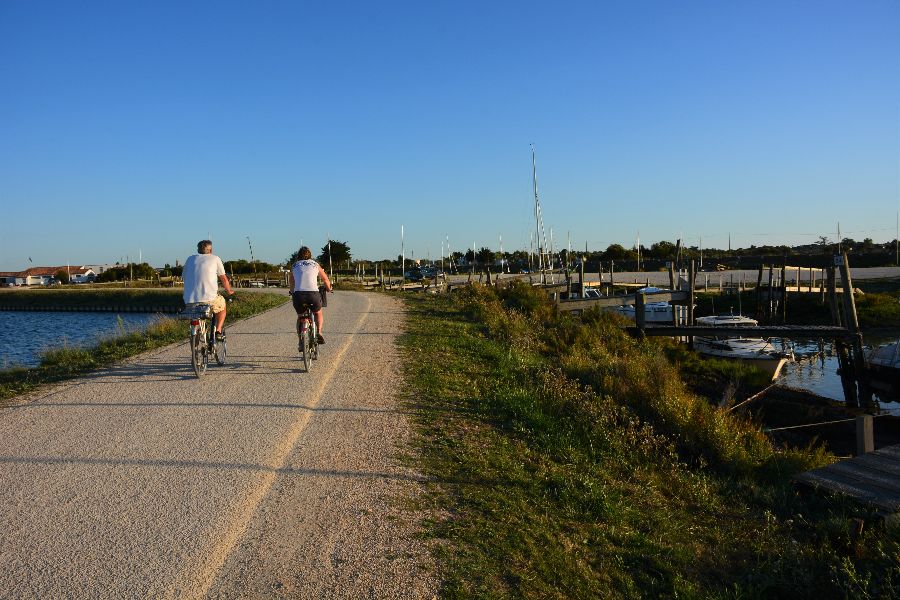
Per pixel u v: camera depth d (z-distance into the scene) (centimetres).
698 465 866
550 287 3136
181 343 1358
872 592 527
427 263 9338
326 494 538
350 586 401
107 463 589
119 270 11150
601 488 629
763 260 6316
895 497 717
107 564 409
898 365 1781
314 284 1055
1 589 377
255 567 416
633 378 1175
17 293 7744
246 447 643
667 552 535
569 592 434
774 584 518
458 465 633
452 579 418
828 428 1520
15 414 758
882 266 6688
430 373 1059
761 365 2206
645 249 8675
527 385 1034
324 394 885
